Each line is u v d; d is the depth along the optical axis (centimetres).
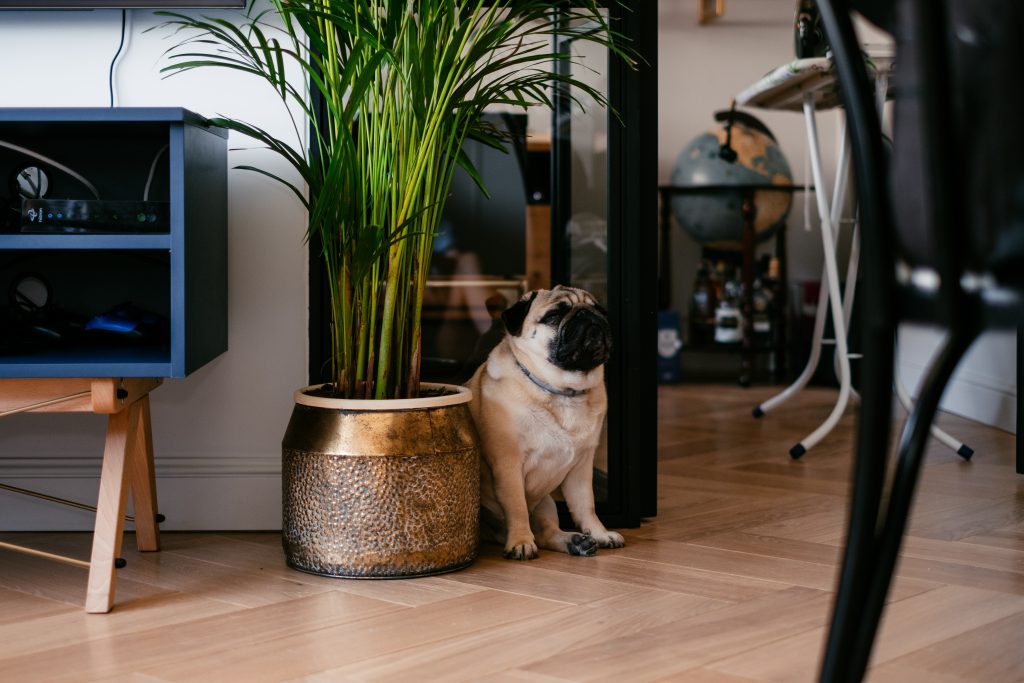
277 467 199
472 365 216
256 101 196
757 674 122
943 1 64
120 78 195
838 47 77
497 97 179
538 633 138
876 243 77
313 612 148
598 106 203
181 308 153
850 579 80
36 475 198
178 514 199
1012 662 126
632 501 202
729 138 416
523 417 180
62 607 151
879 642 133
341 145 157
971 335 69
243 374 199
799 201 495
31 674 123
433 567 166
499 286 216
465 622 142
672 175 480
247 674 123
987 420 343
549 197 213
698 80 496
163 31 195
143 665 126
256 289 198
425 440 164
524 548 178
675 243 503
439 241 214
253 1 193
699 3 490
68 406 152
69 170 187
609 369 202
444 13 165
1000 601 152
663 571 170
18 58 195
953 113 65
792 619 143
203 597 156
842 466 273
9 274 195
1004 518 209
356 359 177
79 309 196
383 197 168
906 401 340
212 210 175
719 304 475
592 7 178
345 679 121
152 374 152
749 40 494
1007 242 64
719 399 418
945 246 66
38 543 190
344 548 163
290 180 197
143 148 193
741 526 204
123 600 154
